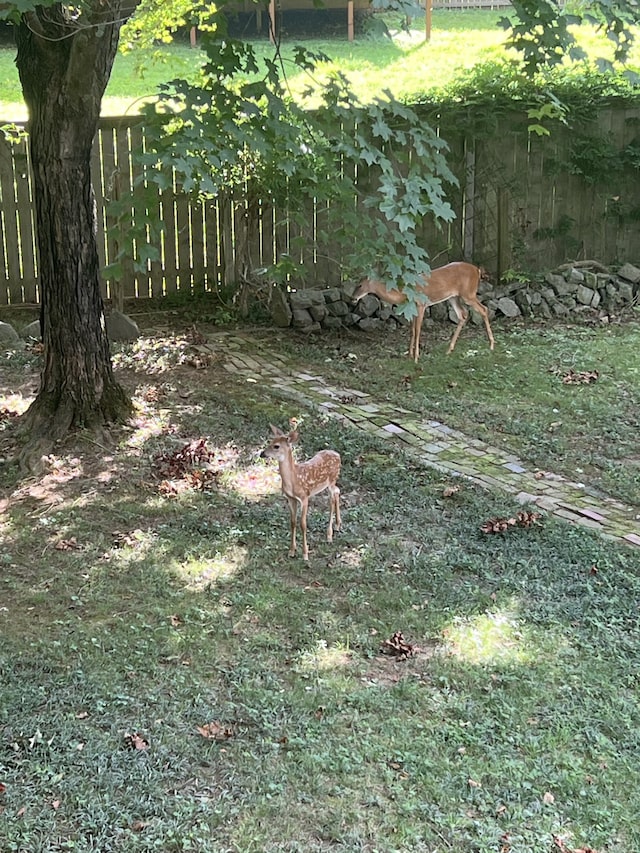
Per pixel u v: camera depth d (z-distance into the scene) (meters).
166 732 3.80
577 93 10.80
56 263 6.67
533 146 11.00
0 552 5.33
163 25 8.83
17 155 9.84
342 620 4.70
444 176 6.56
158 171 5.80
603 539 5.54
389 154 10.55
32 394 7.85
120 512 5.82
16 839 3.21
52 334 6.82
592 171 11.11
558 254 11.46
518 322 10.55
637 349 9.45
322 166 6.88
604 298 11.05
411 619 4.70
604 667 4.31
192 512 5.83
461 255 11.22
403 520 5.82
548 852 3.22
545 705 4.03
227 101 5.96
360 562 5.30
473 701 4.06
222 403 7.74
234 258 10.66
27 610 4.75
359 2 16.97
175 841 3.22
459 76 11.58
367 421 7.50
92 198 6.73
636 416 7.61
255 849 3.20
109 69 6.36
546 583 5.06
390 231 7.19
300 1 17.03
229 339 9.65
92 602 4.82
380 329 10.18
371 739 3.79
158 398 7.76
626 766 3.68
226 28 6.23
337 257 10.81
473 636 4.54
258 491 6.16
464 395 8.11
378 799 3.45
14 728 3.80
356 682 4.18
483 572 5.16
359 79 14.17
